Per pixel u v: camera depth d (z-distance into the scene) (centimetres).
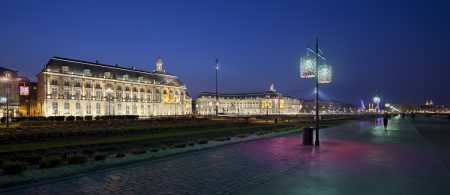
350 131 3153
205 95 19212
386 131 3152
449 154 1580
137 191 855
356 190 872
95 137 2484
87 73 10538
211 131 3200
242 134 2694
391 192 853
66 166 1161
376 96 10025
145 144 2011
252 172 1102
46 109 9294
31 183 917
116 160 1294
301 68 1956
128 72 12219
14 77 7988
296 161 1326
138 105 12238
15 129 3152
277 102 19512
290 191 862
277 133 2784
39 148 1772
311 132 1909
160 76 13550
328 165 1234
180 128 3609
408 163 1277
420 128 3841
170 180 978
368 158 1402
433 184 938
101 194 824
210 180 982
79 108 10156
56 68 9706
